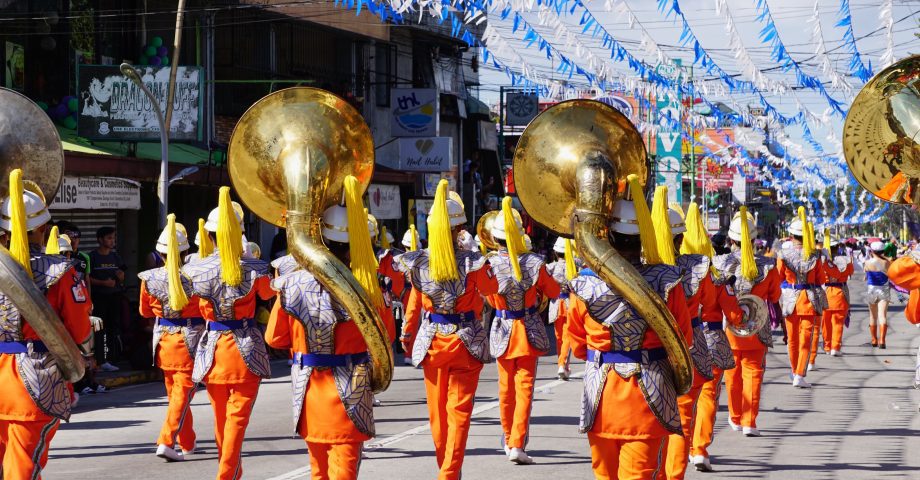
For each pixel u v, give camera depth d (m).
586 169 6.26
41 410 6.64
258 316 16.48
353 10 28.38
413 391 14.78
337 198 6.96
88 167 18.30
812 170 29.72
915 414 12.56
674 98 16.72
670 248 7.12
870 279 21.59
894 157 7.59
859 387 15.16
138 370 16.53
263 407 13.27
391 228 31.81
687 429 8.04
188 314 9.60
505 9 10.20
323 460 6.61
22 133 6.97
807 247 14.84
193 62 24.56
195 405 13.63
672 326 5.98
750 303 8.98
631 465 6.16
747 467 9.41
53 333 6.54
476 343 8.28
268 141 6.91
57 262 6.70
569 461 9.67
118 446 10.60
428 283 8.30
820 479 8.91
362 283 6.48
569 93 16.11
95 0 22.16
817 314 14.94
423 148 30.30
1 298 6.62
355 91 30.94
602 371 6.22
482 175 40.56
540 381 15.62
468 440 10.82
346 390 6.45
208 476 9.06
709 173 49.12
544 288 9.80
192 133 20.59
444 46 34.72
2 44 19.86
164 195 19.36
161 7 23.75
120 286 16.81
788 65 14.17
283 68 27.98
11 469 6.70
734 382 11.10
